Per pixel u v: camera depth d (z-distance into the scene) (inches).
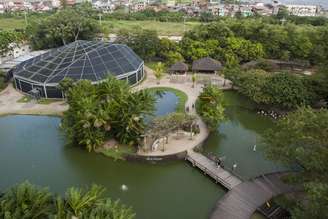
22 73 3127.5
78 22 4832.7
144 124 2101.4
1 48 4323.3
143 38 4192.9
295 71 3752.5
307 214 1170.0
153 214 1585.9
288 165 1822.1
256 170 1929.1
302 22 5516.7
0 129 2426.2
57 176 1887.3
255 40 4138.8
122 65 3245.6
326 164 1354.6
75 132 2082.9
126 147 2129.7
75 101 2123.5
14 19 7027.6
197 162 1941.4
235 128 2524.6
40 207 1228.5
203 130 2354.8
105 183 1839.3
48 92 2945.4
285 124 1683.1
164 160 2001.7
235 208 1540.4
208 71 3693.4
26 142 2253.9
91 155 2080.5
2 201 1200.8
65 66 3031.5
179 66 3619.6
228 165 1983.3
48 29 4709.6
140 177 1897.1
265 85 2630.4
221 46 3988.7
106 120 2068.2
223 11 7696.9
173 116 2160.4
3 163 2004.2
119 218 1179.9
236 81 2987.2
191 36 4242.1
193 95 3053.6
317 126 1485.0
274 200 1572.3
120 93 2178.9
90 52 3186.5
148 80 3501.5
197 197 1716.3
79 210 1205.1
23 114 2662.4
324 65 2891.2
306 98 2497.5
